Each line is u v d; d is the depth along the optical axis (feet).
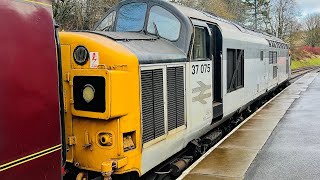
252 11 208.95
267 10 210.38
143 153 16.67
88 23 71.51
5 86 10.45
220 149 25.00
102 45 15.71
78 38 16.07
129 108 15.71
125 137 15.90
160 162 18.47
